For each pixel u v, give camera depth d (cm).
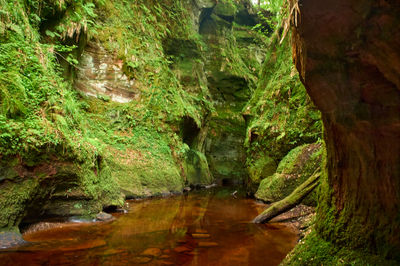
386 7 105
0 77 339
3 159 292
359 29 119
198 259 249
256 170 735
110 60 810
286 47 857
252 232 352
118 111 777
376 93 128
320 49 139
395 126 127
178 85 1064
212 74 1524
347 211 176
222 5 1656
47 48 502
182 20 1274
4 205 284
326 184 211
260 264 239
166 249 275
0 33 381
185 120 961
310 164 521
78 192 382
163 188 715
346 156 170
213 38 1581
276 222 411
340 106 146
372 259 148
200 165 1058
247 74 1644
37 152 329
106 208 444
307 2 129
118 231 339
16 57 384
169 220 416
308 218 386
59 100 439
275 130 704
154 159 757
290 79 723
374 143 143
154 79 912
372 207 153
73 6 666
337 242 177
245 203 604
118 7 900
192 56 1279
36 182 322
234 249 281
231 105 1552
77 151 396
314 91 157
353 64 131
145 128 813
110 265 227
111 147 683
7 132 304
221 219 435
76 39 695
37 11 550
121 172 641
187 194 761
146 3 1073
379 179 146
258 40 1836
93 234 321
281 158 678
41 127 349
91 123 697
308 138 609
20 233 298
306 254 195
